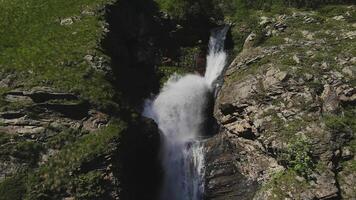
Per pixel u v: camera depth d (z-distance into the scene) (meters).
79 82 44.78
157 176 49.84
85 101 43.31
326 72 48.00
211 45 64.56
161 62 60.44
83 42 50.31
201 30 64.94
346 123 44.19
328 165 41.34
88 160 40.06
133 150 45.28
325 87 46.56
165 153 50.50
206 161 49.12
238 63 54.22
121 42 56.16
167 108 55.91
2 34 52.62
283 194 40.56
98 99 43.84
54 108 42.56
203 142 49.88
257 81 48.88
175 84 59.03
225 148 49.94
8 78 45.00
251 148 47.34
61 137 41.34
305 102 45.34
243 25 63.56
